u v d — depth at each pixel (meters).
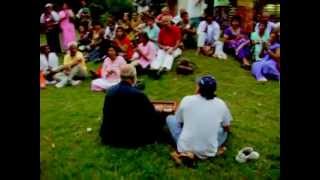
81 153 6.38
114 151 6.41
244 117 7.88
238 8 13.45
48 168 5.91
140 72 10.55
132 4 18.27
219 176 5.70
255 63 10.40
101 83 9.64
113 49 9.68
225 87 9.66
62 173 5.75
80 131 7.24
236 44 11.92
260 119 7.80
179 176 5.67
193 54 12.27
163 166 5.93
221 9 14.34
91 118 7.86
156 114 6.55
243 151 6.18
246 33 12.72
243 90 9.47
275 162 6.11
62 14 13.34
